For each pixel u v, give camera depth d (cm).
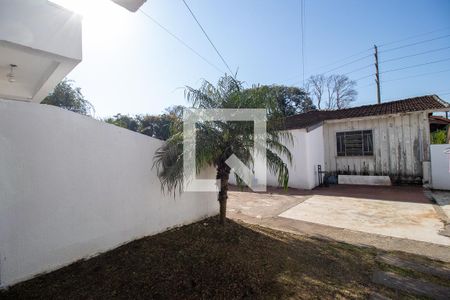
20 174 275
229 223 534
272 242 431
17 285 271
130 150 398
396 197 805
